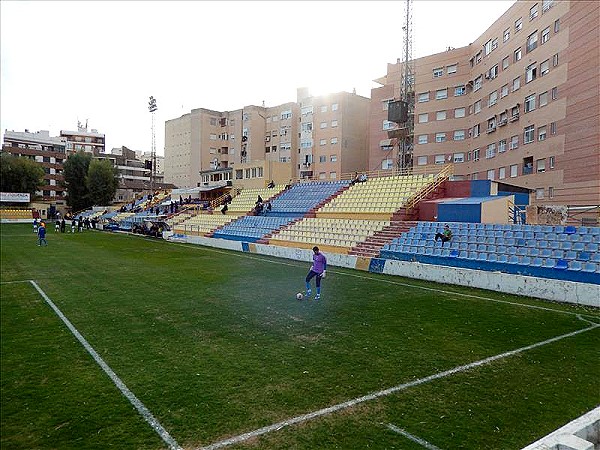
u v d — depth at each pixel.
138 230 46.12
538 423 5.73
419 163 51.41
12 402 6.24
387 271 19.70
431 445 5.15
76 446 5.07
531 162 34.91
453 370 7.65
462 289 15.88
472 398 6.49
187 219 45.66
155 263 22.42
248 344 9.05
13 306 12.43
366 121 65.00
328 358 8.23
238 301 13.30
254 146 75.50
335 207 33.09
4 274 18.36
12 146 87.19
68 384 6.89
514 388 6.89
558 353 8.64
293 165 71.88
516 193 29.16
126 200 82.69
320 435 5.35
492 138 42.19
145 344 9.00
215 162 73.12
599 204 26.28
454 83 48.72
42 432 5.39
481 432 5.48
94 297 13.73
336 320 11.14
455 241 20.36
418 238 22.19
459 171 48.16
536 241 17.94
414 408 6.14
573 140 29.08
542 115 33.12
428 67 50.91
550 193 31.78
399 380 7.16
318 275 13.71
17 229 50.94
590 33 27.50
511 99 38.47
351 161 63.16
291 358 8.21
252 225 35.25
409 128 51.97
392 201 29.34
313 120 65.81
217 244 32.69
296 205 37.75
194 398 6.39
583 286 13.23
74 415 5.84
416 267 18.38
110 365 7.75
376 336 9.74
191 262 23.03
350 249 23.78
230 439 5.24
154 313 11.70
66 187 80.81
